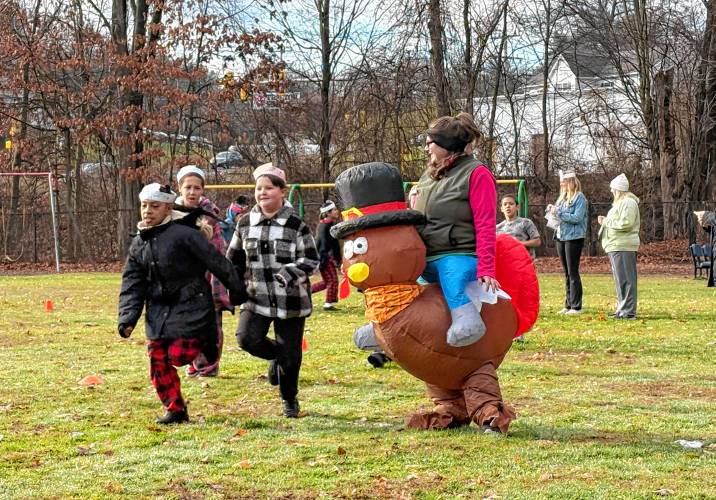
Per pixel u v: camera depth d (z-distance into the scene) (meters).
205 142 35.81
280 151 34.94
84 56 32.44
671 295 17.39
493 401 6.00
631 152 35.56
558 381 8.26
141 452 5.70
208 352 6.63
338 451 5.61
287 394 6.82
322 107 34.22
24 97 33.66
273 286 6.73
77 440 6.07
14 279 24.02
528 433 6.11
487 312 5.95
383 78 32.91
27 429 6.42
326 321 13.58
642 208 32.28
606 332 11.73
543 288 19.42
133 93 31.41
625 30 34.78
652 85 35.00
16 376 8.66
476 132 6.04
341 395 7.66
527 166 37.50
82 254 32.31
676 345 10.54
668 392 7.71
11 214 32.31
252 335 6.76
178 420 6.60
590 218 31.61
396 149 33.44
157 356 6.57
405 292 5.91
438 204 5.95
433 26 30.14
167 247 6.41
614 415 6.72
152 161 33.38
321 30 33.84
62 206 34.78
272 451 5.69
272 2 32.88
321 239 15.16
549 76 43.12
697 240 30.62
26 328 12.69
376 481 4.97
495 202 5.88
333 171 34.69
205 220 8.26
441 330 5.84
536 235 12.15
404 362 5.99
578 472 5.12
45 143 34.12
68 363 9.49
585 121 35.94
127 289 6.56
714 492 4.71
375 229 5.89
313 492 4.80
